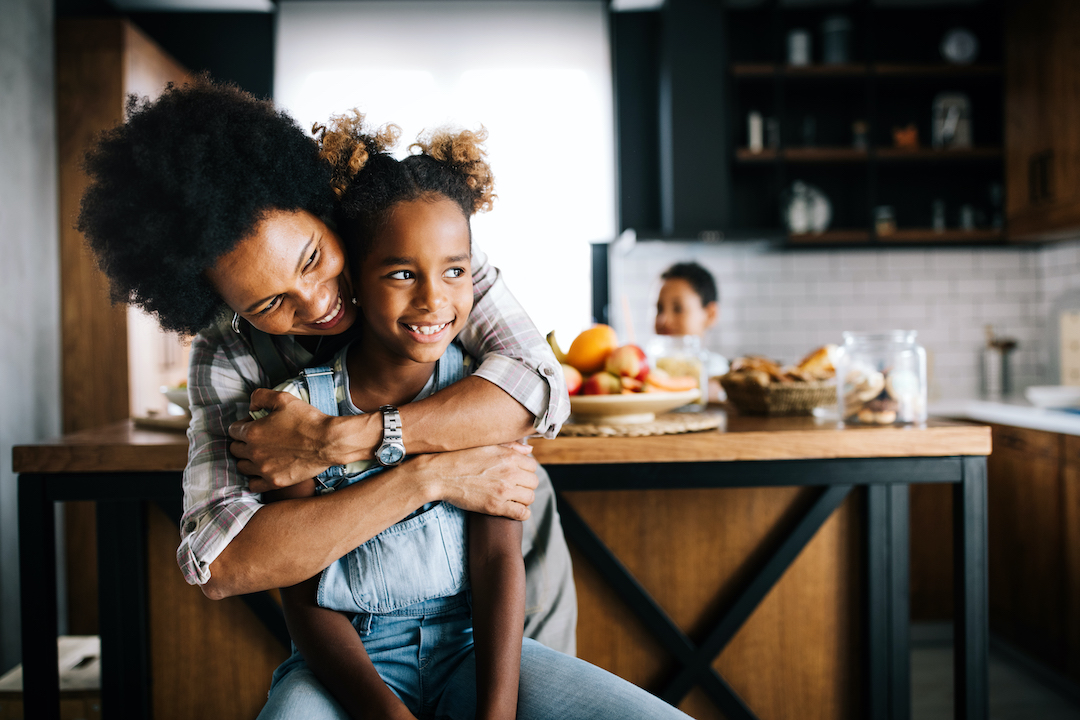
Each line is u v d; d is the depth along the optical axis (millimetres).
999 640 2709
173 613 1346
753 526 1394
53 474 1211
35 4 2609
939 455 1251
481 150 872
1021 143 3141
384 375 911
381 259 784
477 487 867
